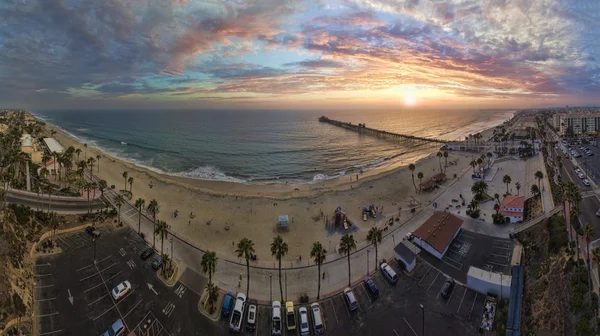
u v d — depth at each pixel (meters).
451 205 100.56
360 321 54.34
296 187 134.00
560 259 58.38
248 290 61.31
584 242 61.59
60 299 56.72
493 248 73.94
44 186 107.06
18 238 66.44
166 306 57.06
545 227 73.00
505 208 87.06
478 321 53.59
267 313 56.59
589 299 46.09
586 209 80.19
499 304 56.56
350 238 61.56
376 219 94.81
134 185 123.75
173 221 92.31
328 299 59.84
